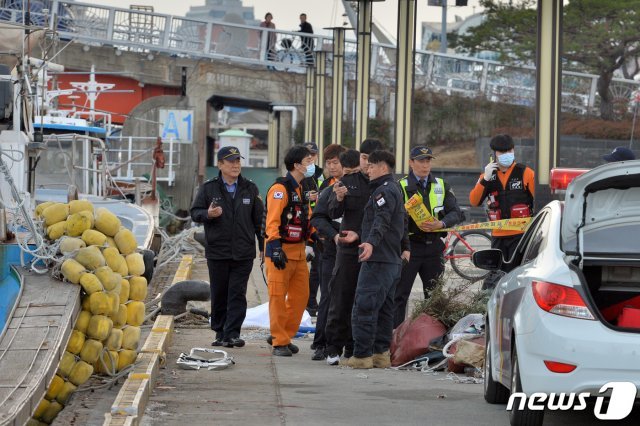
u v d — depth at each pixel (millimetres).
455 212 28188
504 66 114688
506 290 18922
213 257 27734
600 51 106438
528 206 31188
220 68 106875
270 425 18406
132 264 22094
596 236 17766
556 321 16172
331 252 26828
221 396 21094
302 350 28547
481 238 44031
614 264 17484
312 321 33250
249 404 20297
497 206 31359
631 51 107125
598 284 18828
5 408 16297
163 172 99812
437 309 26453
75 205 21828
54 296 20609
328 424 18562
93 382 21531
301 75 108875
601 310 18828
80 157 49312
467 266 42688
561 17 31188
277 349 27000
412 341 25438
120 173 90375
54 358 18516
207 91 106812
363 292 24672
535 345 16297
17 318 19859
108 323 21047
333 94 70500
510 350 17828
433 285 28203
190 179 101375
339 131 70562
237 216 27672
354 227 25422
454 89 115125
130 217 42719
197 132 105562
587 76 109062
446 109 113375
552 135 31062
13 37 30797
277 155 114938
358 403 20547
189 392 21500
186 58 106500
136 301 22172
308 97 96562
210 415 19188
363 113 57812
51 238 21609
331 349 25641
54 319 19766
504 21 113625
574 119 106375
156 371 22844
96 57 104812
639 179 17031
